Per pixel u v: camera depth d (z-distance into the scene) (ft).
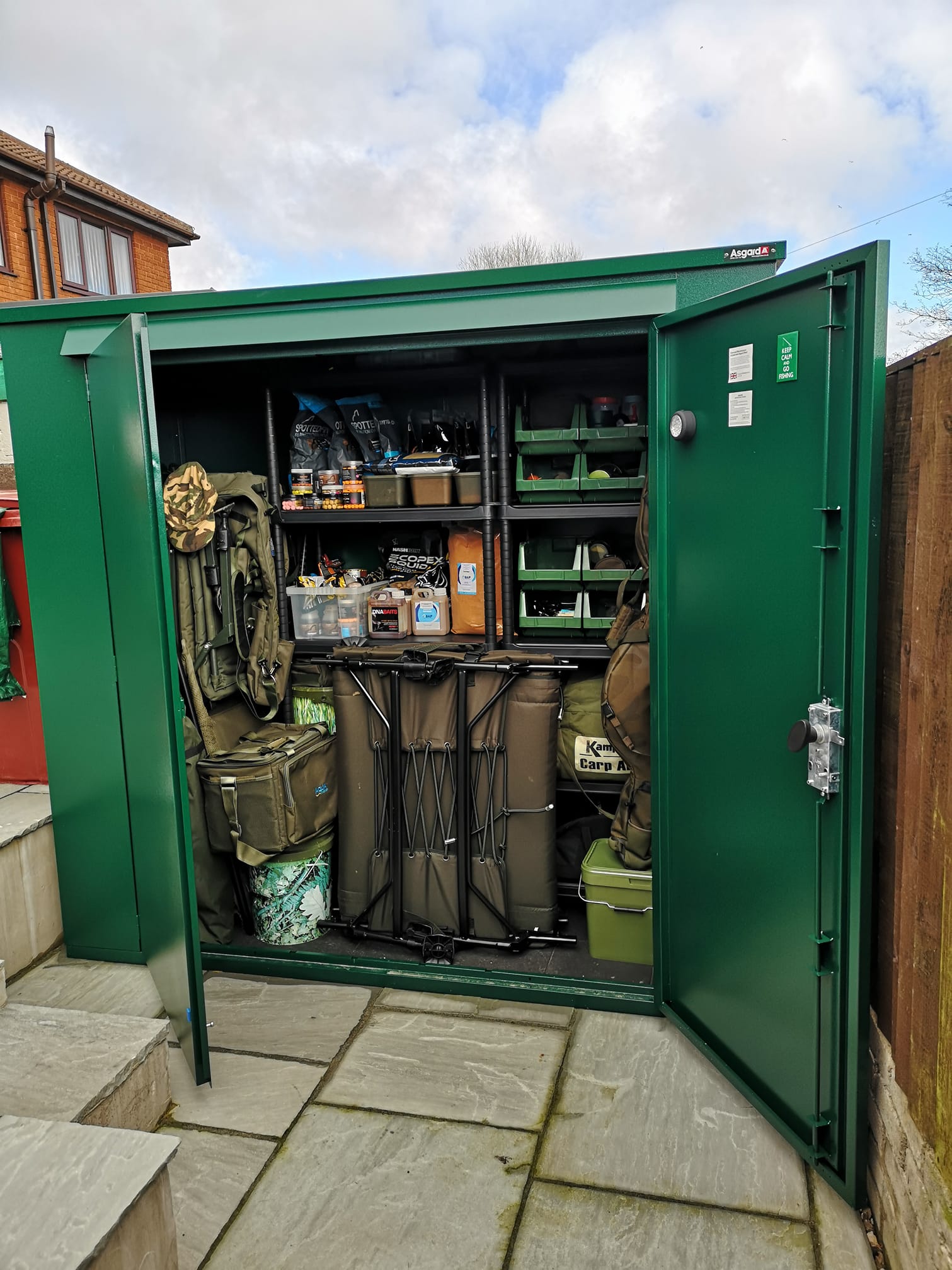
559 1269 5.82
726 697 7.33
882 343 5.40
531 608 10.52
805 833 6.42
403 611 10.93
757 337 6.61
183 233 52.08
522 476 9.96
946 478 4.88
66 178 41.50
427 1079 7.83
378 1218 6.28
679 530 7.91
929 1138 5.05
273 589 10.35
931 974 5.03
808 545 6.19
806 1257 5.88
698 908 8.00
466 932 9.86
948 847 4.81
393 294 8.44
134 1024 7.43
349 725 10.10
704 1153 6.86
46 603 9.39
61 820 9.77
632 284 7.93
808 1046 6.55
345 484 10.41
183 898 7.26
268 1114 7.39
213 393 11.77
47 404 9.11
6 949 9.50
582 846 11.07
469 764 9.76
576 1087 7.68
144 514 7.08
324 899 10.39
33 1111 6.38
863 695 5.70
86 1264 4.51
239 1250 6.04
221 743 10.07
